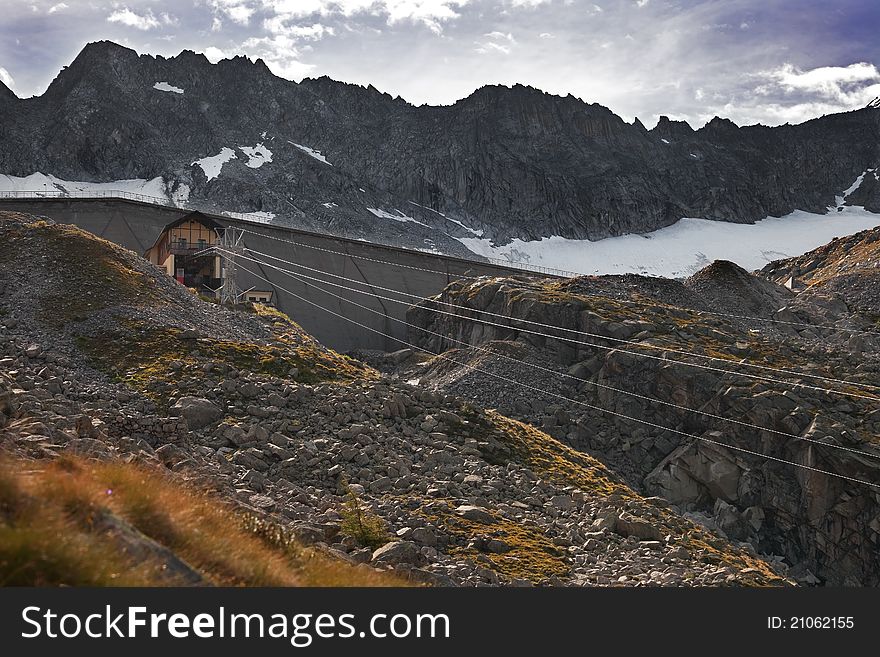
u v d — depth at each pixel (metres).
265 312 106.31
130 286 81.88
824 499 115.25
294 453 54.44
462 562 41.22
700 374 134.50
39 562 16.50
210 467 46.81
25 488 18.05
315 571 25.55
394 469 55.53
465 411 71.50
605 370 144.25
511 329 167.88
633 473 128.38
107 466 25.20
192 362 67.94
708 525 118.81
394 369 181.12
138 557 18.66
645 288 195.88
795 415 122.62
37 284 78.81
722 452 123.88
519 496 57.88
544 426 133.62
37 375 57.44
